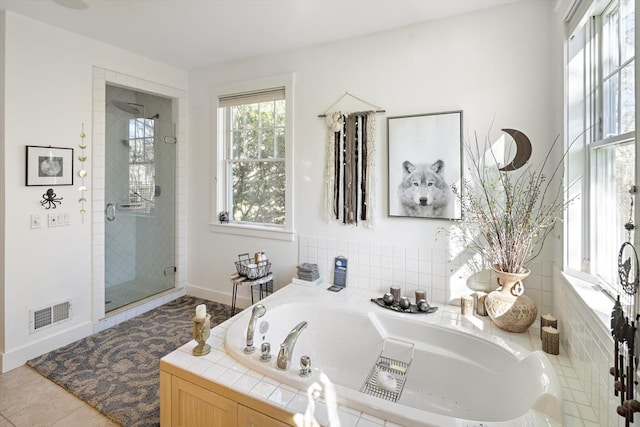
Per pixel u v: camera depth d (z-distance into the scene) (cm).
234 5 236
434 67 254
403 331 227
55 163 267
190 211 387
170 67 359
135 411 199
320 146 302
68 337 279
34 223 256
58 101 269
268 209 345
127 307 333
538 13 222
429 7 236
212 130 364
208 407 158
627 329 99
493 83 235
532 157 225
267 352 169
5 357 239
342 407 139
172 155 379
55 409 202
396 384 205
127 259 356
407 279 270
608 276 158
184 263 391
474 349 201
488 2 229
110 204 341
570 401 147
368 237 284
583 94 182
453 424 126
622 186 142
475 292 241
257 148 349
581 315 160
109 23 262
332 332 244
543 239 222
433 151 253
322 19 255
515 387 167
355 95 284
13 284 246
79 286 288
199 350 178
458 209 248
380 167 277
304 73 307
